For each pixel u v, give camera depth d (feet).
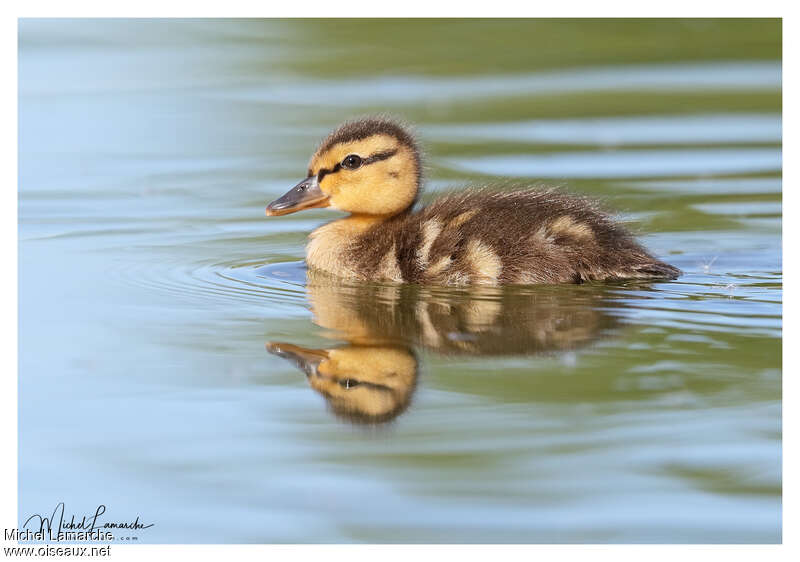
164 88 77.92
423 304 40.01
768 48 83.15
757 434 29.45
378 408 31.63
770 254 46.39
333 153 46.47
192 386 33.30
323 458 29.09
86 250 48.60
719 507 26.81
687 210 53.31
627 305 39.06
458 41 85.46
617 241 43.14
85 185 59.88
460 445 29.43
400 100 74.69
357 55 83.97
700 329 36.19
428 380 33.04
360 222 46.85
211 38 86.69
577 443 29.25
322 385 33.24
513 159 62.69
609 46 84.43
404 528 26.20
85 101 75.10
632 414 30.68
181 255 48.14
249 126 70.44
